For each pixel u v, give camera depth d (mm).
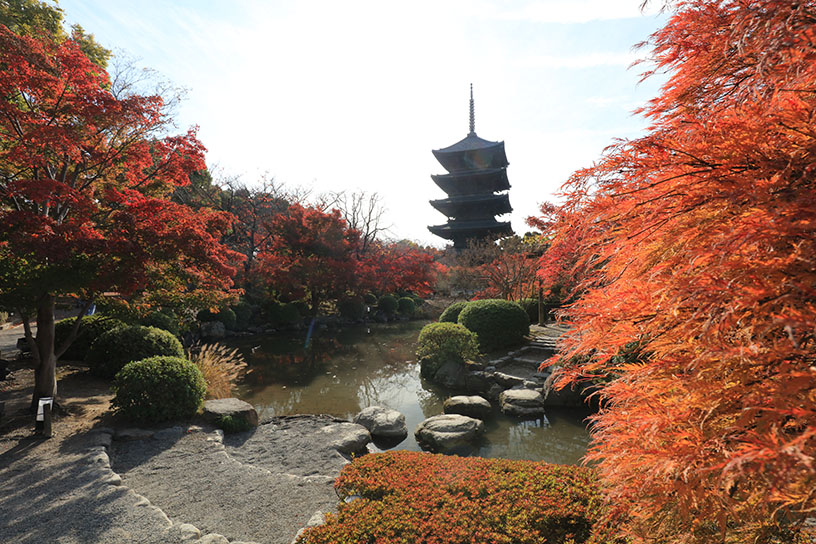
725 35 1576
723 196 1244
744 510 1350
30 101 6430
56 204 6809
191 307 8039
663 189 1412
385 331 20438
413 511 3197
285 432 7016
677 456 1266
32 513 4137
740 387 1245
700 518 1321
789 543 1396
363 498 3625
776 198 1165
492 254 20984
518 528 2900
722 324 1161
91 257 5836
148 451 5883
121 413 6652
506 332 12461
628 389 1609
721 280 1159
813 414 1038
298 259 21906
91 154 6535
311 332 19953
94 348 9172
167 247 6203
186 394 6883
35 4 9320
